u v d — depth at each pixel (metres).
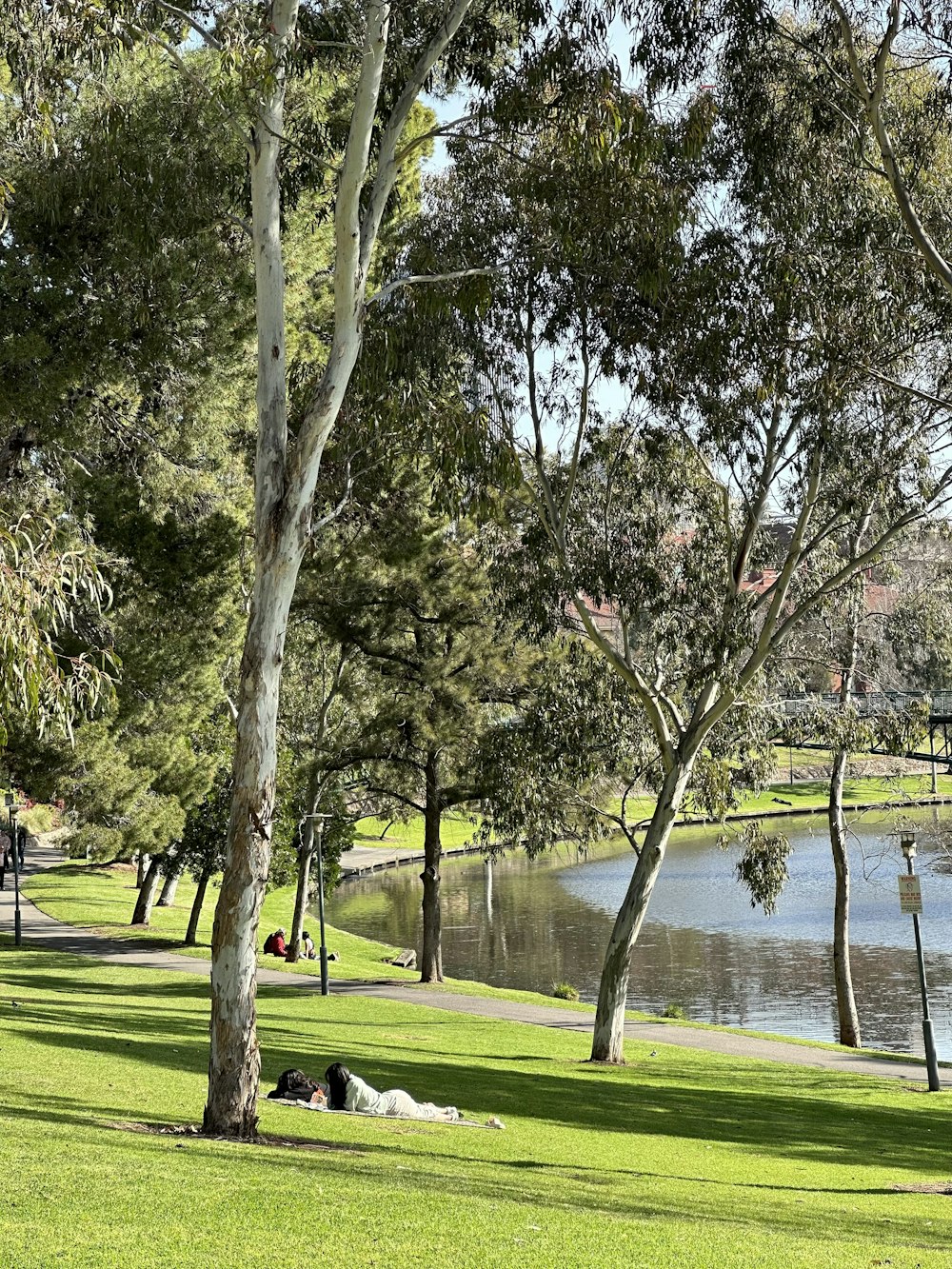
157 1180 8.02
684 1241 8.03
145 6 12.80
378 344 18.86
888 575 27.16
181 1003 26.39
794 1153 15.32
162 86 17.02
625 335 19.64
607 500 22.69
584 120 15.31
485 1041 24.64
